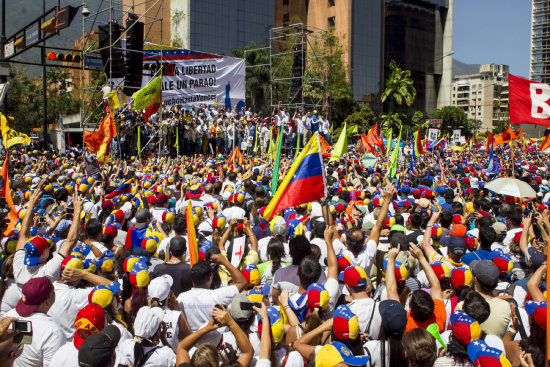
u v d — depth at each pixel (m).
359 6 77.88
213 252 5.65
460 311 3.78
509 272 5.90
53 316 4.60
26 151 23.91
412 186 14.56
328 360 3.38
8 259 5.40
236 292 4.82
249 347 3.74
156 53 28.52
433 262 5.40
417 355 3.50
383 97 78.25
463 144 49.59
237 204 8.76
